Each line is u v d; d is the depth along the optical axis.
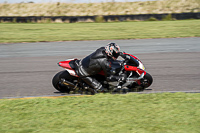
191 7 125.56
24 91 24.42
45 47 48.22
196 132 13.91
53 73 30.72
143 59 37.00
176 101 19.25
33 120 16.11
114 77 21.77
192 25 75.00
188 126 14.69
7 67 34.09
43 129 14.72
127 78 22.19
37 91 24.41
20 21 94.81
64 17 93.88
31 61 37.25
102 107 18.12
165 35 59.50
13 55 41.72
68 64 23.20
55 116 16.67
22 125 15.38
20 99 20.70
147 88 24.50
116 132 14.03
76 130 14.39
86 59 22.45
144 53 41.12
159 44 48.66
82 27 77.94
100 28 74.69
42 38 58.81
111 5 133.62
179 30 66.69
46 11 132.50
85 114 16.86
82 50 44.66
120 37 58.28
